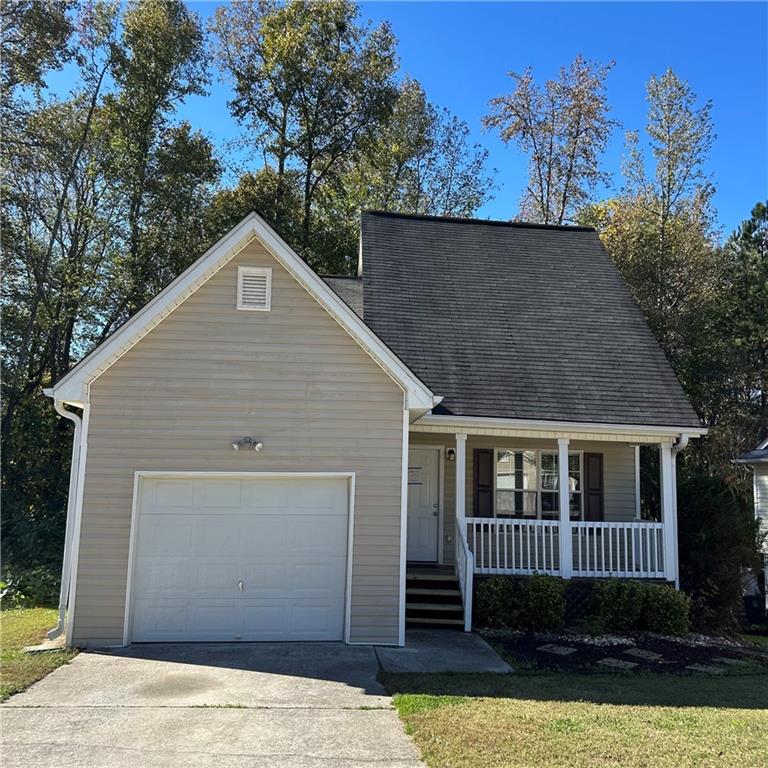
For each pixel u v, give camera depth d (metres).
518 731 6.00
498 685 7.72
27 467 20.38
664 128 30.66
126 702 6.77
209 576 9.55
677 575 12.00
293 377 9.91
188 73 24.66
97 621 9.12
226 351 9.82
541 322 14.20
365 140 28.77
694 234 28.59
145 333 9.70
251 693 7.14
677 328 25.52
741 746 5.75
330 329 10.06
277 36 27.33
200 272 9.75
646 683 8.20
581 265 16.12
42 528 17.55
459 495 11.80
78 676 7.69
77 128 22.94
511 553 12.50
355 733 5.98
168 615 9.41
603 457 14.21
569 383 12.73
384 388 10.07
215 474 9.59
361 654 8.95
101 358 9.44
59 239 22.81
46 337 22.48
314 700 6.94
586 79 31.72
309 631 9.65
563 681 8.09
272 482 9.81
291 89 27.73
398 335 13.09
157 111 24.27
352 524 9.78
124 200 23.31
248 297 9.95
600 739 5.84
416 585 11.67
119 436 9.48
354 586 9.67
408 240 16.02
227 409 9.73
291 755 5.46
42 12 20.80
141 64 23.52
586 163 32.16
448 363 12.68
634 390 12.84
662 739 5.88
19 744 5.64
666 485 12.34
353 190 31.27
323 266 28.09
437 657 9.02
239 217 25.66
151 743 5.68
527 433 12.04
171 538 9.54
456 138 35.25
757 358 25.94
